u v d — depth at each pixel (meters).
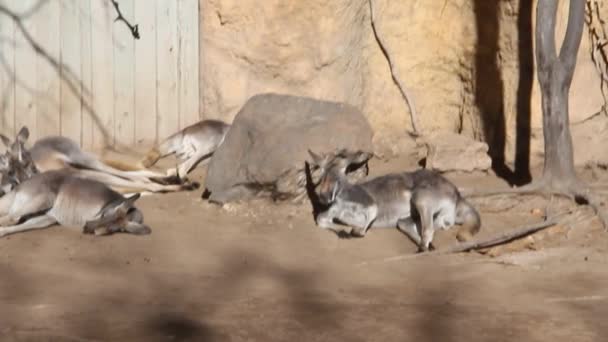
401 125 17.48
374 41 17.31
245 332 10.02
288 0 16.38
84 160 15.02
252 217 14.06
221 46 16.67
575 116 16.45
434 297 11.23
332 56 16.56
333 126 14.29
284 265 12.31
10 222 13.36
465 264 12.52
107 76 16.22
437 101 17.64
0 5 15.41
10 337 9.77
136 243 12.97
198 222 13.85
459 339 9.93
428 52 17.53
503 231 13.45
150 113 16.59
